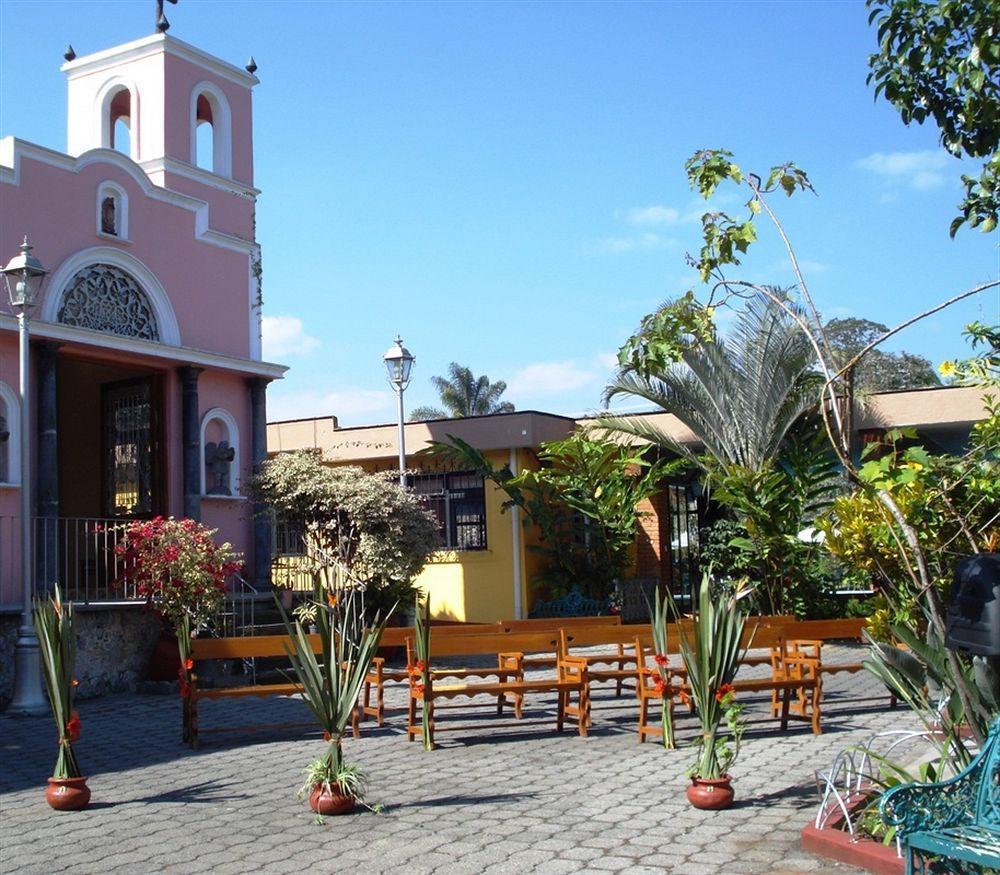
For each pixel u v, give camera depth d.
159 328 15.42
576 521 20.00
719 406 17.58
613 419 19.00
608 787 7.35
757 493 16.77
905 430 9.76
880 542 8.01
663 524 21.56
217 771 8.27
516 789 7.36
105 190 14.84
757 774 7.68
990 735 4.75
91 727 10.66
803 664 9.87
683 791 7.15
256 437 16.75
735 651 6.88
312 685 6.78
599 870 5.46
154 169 16.08
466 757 8.59
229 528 16.20
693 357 17.28
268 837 6.24
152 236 15.47
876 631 8.38
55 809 7.10
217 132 17.33
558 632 10.51
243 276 17.06
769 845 5.81
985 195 7.20
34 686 11.60
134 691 13.23
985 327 7.68
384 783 7.66
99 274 14.66
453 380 54.78
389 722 10.43
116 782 7.95
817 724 9.34
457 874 5.45
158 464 15.43
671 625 11.55
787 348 16.67
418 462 21.42
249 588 15.99
